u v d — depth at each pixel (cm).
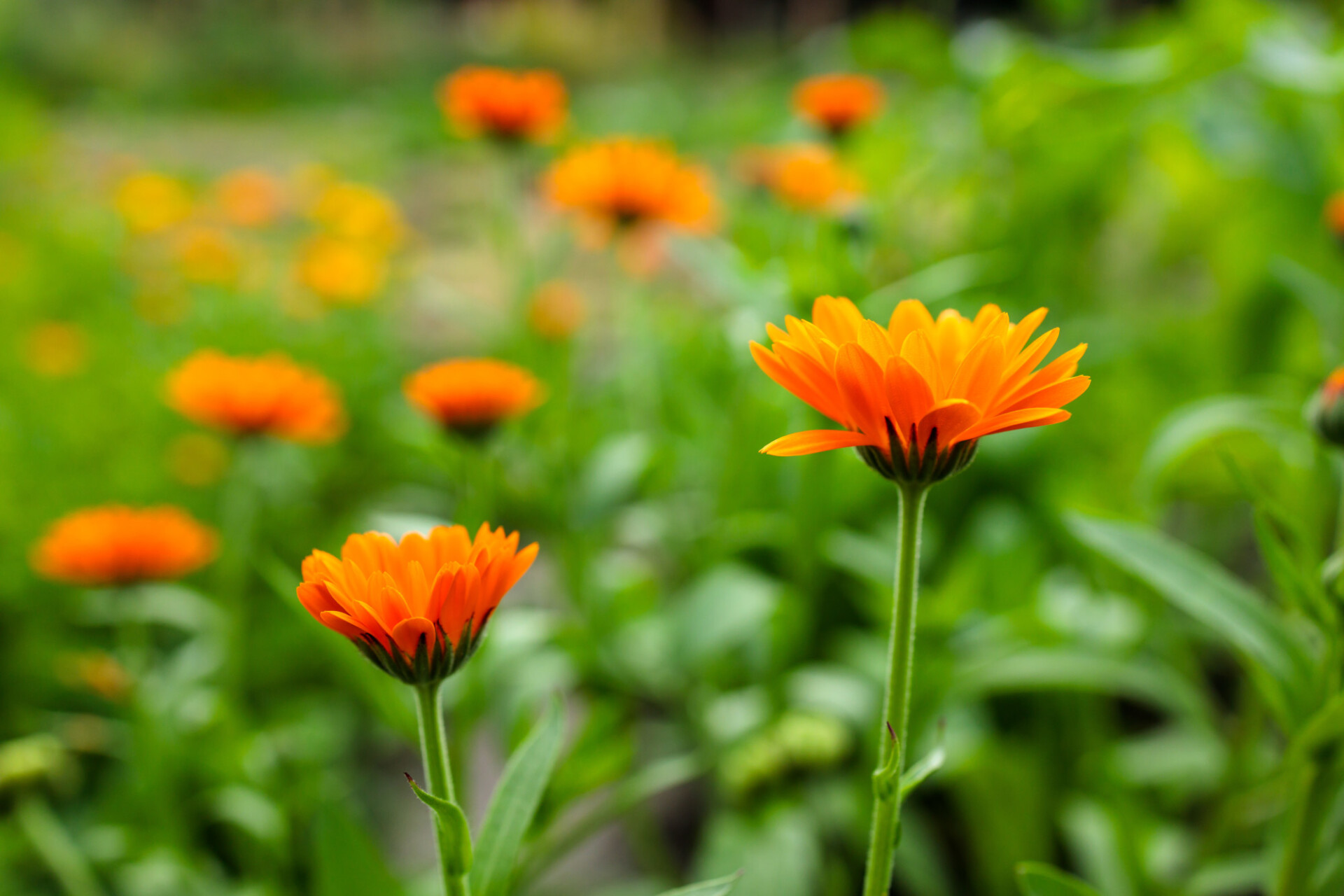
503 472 79
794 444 40
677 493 99
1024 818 70
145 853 69
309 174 201
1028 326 40
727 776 63
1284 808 58
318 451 125
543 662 76
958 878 77
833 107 99
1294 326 103
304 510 112
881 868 42
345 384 144
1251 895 71
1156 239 140
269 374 73
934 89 129
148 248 210
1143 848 66
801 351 40
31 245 210
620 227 81
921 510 41
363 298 144
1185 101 106
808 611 75
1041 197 109
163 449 126
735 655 84
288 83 556
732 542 81
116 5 615
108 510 72
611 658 77
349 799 84
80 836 77
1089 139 105
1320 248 100
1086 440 103
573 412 98
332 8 634
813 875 71
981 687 66
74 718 89
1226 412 68
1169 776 76
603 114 349
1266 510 49
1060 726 79
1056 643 68
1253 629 50
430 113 362
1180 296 147
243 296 176
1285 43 94
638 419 99
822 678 76
